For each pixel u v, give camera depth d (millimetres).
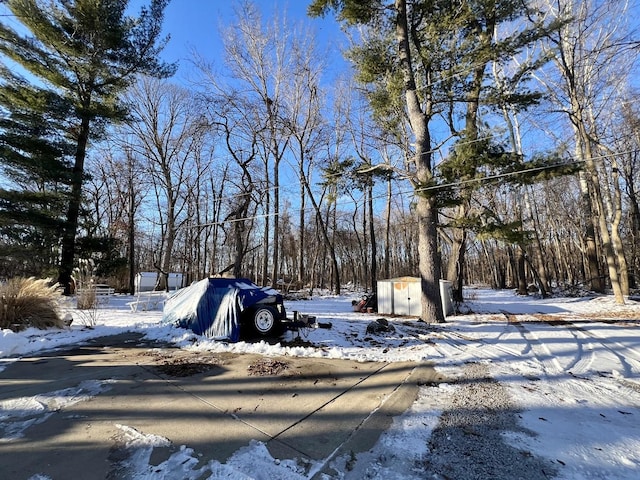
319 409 3387
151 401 3518
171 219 21891
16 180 13250
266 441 2725
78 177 13320
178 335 6602
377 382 4242
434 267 9477
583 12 13047
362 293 25703
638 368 4922
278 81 20969
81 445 2605
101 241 13938
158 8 14273
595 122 15641
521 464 2400
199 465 2357
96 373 4426
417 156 9648
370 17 9914
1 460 2381
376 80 10555
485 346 6281
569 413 3314
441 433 2883
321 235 34688
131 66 14500
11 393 3689
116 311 10641
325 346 6043
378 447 2646
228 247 35000
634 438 2791
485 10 8773
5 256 12102
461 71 9078
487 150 8492
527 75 9023
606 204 20422
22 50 12352
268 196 24844
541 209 29203
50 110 12711
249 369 4664
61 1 13047
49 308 7090
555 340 6859
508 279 41156
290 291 24328
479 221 8883
